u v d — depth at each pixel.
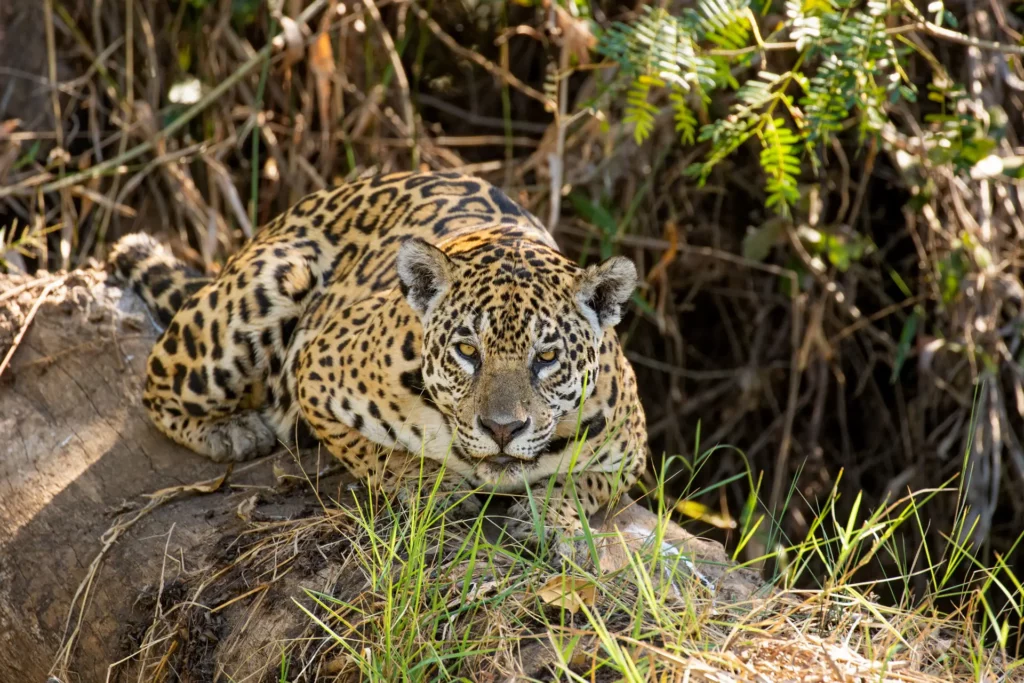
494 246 7.33
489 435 6.77
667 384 13.95
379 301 7.80
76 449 8.64
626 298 7.23
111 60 13.27
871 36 9.32
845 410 13.59
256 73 13.16
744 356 13.77
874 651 6.19
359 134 12.91
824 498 13.16
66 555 7.80
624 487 7.81
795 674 5.79
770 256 13.23
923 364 12.16
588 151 12.35
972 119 11.31
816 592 6.86
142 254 10.09
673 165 12.73
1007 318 12.49
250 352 8.50
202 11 13.01
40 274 10.02
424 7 13.57
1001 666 6.49
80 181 12.95
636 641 5.56
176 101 12.58
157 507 7.99
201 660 6.89
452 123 14.20
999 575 12.34
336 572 6.93
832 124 9.71
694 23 9.76
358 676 6.25
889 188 12.98
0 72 12.81
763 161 10.03
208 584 7.20
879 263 13.06
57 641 7.60
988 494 12.45
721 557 7.74
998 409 12.02
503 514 7.55
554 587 6.24
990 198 12.12
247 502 7.80
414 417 7.37
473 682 5.77
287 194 13.24
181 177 12.74
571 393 7.08
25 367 9.09
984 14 11.65
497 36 13.74
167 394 8.61
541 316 6.89
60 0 13.03
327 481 8.06
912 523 12.86
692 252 12.95
